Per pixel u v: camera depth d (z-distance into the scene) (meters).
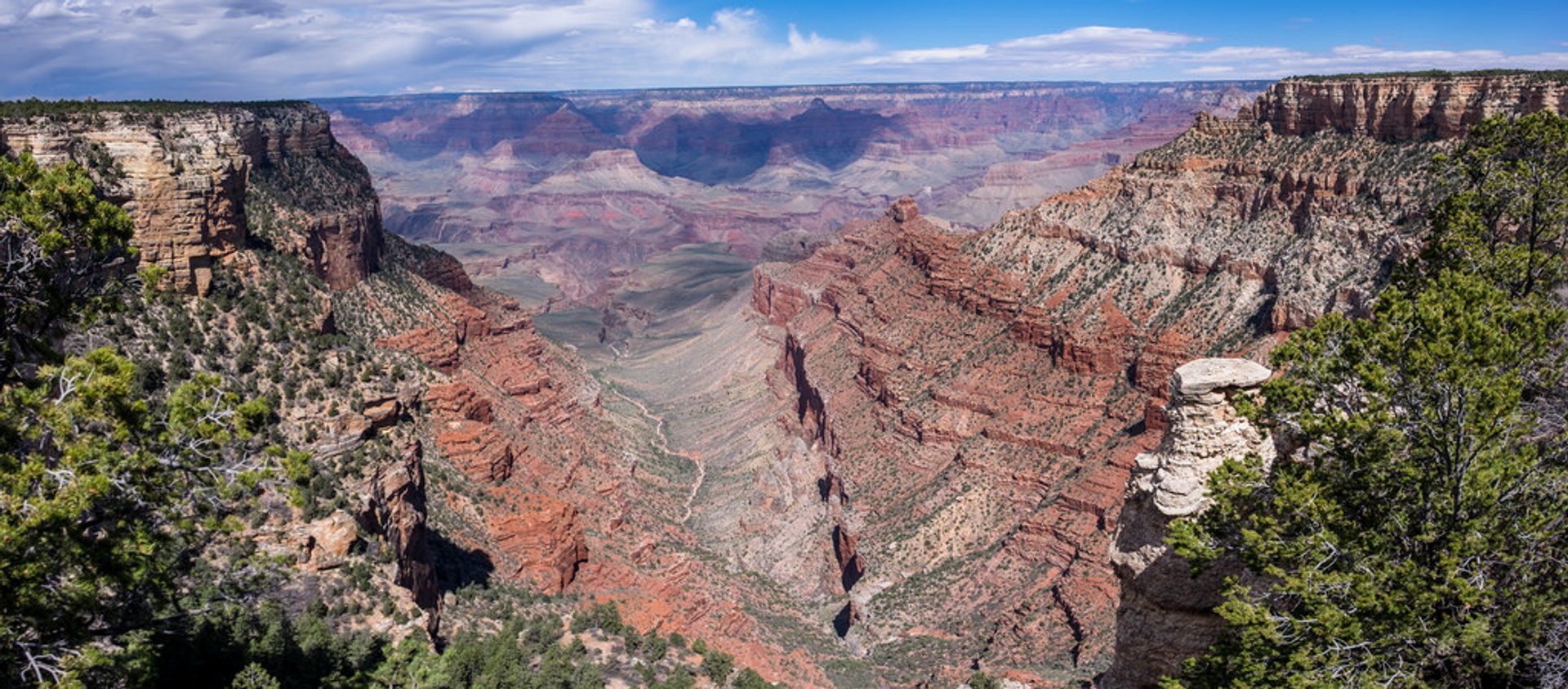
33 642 30.08
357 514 57.44
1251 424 34.41
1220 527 33.16
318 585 52.12
